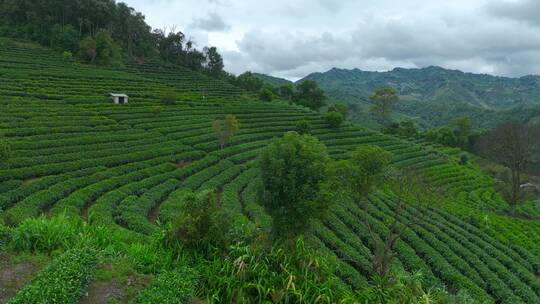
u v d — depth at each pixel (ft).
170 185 112.37
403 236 101.35
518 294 83.76
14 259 43.62
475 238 109.91
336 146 208.03
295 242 60.08
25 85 195.11
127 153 134.62
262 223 91.04
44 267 41.39
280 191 60.49
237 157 153.79
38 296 33.65
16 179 100.42
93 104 187.01
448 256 94.07
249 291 48.88
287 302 47.85
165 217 87.15
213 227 54.19
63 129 142.82
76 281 37.60
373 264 78.23
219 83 353.51
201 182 123.54
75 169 114.01
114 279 43.96
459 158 267.59
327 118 244.63
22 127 136.15
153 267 48.73
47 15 302.04
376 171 71.97
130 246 54.54
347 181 71.51
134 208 89.76
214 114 220.02
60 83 215.10
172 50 393.91
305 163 60.49
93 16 326.03
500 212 162.50
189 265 51.19
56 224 51.90
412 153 230.27
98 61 287.28
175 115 202.69
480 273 89.30
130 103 205.36
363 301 55.16
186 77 337.93
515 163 178.29
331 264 60.80
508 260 98.22
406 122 348.79
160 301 38.17
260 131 205.26
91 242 50.90
